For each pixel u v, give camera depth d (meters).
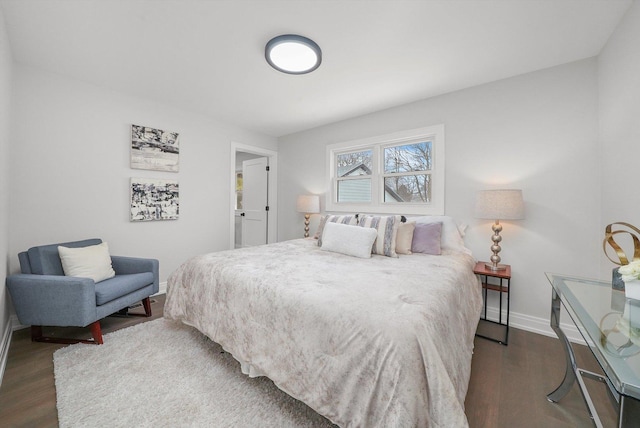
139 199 2.85
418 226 2.44
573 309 1.14
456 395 0.87
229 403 1.33
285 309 1.26
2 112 1.68
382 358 0.93
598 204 1.97
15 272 2.15
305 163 3.97
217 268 1.75
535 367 1.70
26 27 1.73
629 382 0.68
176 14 1.61
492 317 2.42
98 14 1.61
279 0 1.50
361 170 3.44
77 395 1.38
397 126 3.00
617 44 1.67
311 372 1.12
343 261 1.94
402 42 1.86
